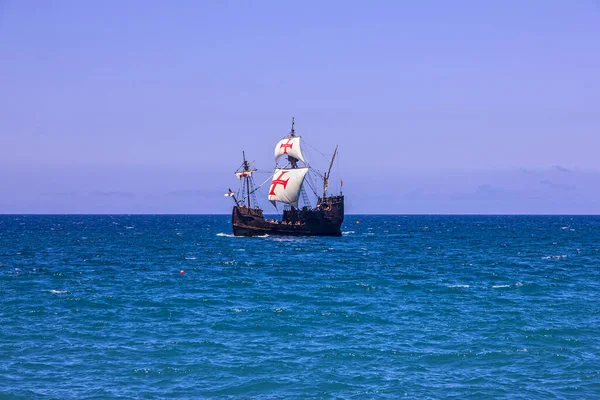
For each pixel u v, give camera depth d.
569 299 146.88
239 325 117.31
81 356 96.00
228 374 88.25
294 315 126.75
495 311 131.25
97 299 144.12
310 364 92.81
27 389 81.62
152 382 85.00
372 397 80.00
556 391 81.75
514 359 95.25
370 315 126.75
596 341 105.19
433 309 133.62
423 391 82.06
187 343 103.88
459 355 97.12
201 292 157.50
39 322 118.94
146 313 128.62
